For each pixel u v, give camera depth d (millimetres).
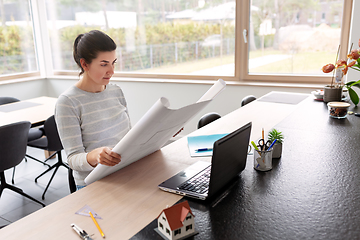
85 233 893
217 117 2250
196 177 1195
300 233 854
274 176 1195
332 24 3207
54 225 952
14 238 894
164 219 855
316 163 1287
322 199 1018
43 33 4902
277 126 1800
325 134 1623
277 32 3477
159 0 4035
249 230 875
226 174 1095
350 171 1202
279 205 995
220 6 3701
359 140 1517
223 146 1025
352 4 3059
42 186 3018
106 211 1017
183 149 1554
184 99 4008
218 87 1348
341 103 1934
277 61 3564
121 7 4293
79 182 1444
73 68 4875
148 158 1451
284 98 2586
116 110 1539
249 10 3543
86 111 1410
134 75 4422
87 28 4602
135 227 920
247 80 3756
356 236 834
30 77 4910
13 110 3164
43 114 2998
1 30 4547
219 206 1005
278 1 3383
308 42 3361
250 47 3658
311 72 3434
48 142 2822
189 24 3936
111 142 1502
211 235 859
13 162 2473
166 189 1125
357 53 1939
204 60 3973
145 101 4270
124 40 4395
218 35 3807
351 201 999
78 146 1333
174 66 4176
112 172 1296
